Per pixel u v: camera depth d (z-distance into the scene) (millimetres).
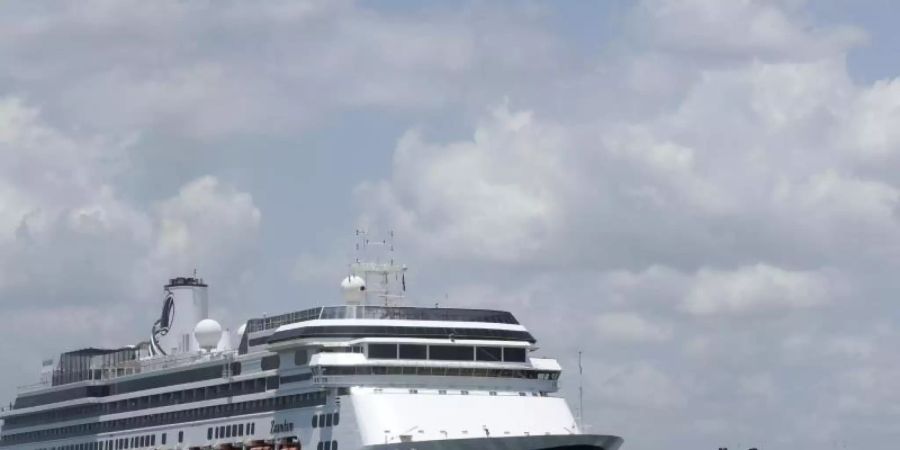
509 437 157750
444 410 163875
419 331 169000
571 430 168500
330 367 163750
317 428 166875
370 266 186375
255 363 182375
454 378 167875
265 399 178000
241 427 182125
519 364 171375
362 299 184375
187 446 193125
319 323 169500
